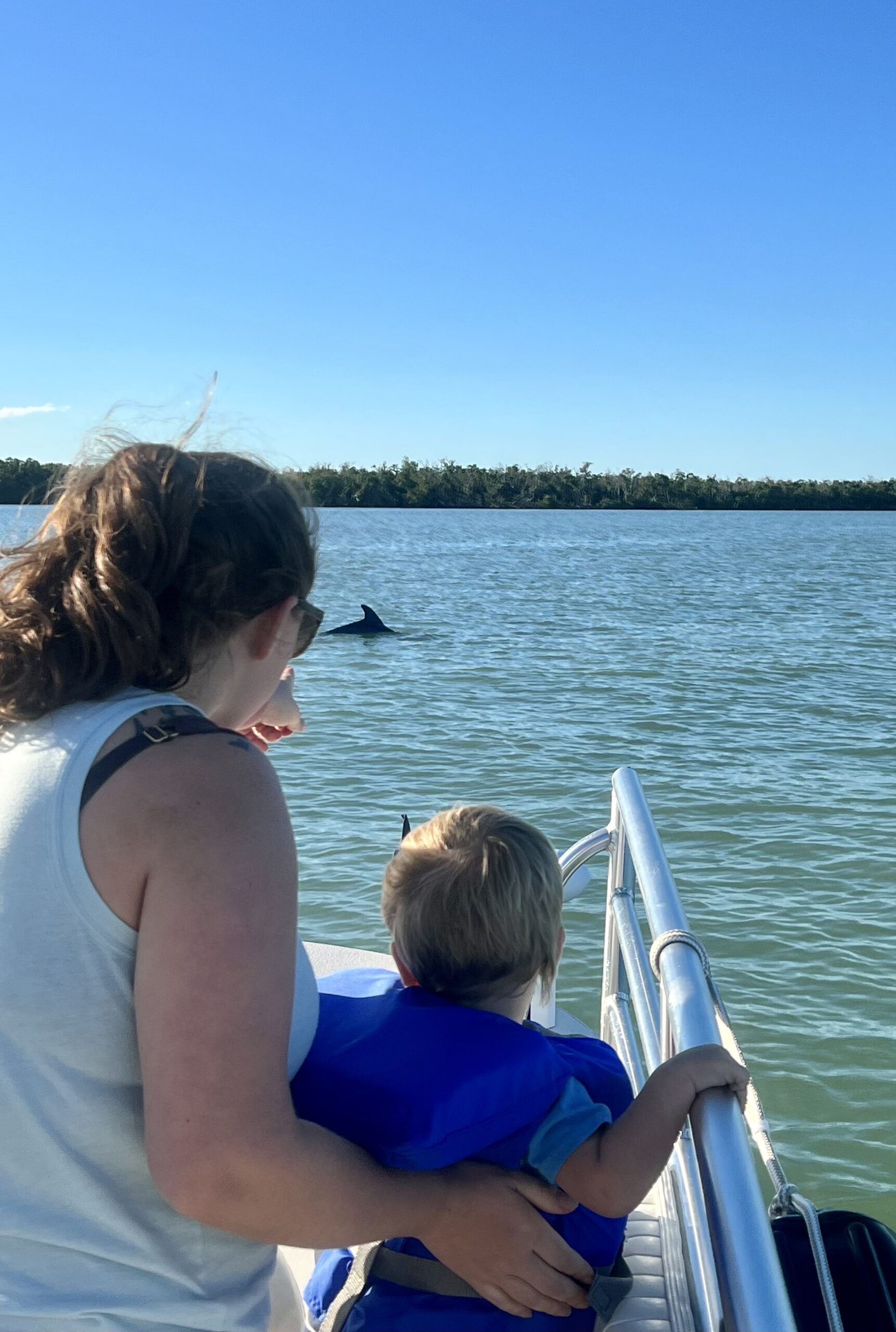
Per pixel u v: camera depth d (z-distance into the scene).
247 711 1.48
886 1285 1.53
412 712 14.52
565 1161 1.45
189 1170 1.16
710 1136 1.30
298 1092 1.49
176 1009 1.17
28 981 1.22
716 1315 1.46
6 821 1.25
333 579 41.62
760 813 9.55
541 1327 1.50
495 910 1.57
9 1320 1.27
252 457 1.48
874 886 7.70
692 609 30.92
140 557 1.31
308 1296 1.69
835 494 175.50
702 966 1.63
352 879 7.64
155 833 1.20
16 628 1.30
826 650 22.16
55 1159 1.26
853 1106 5.02
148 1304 1.30
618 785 2.36
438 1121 1.40
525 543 74.62
